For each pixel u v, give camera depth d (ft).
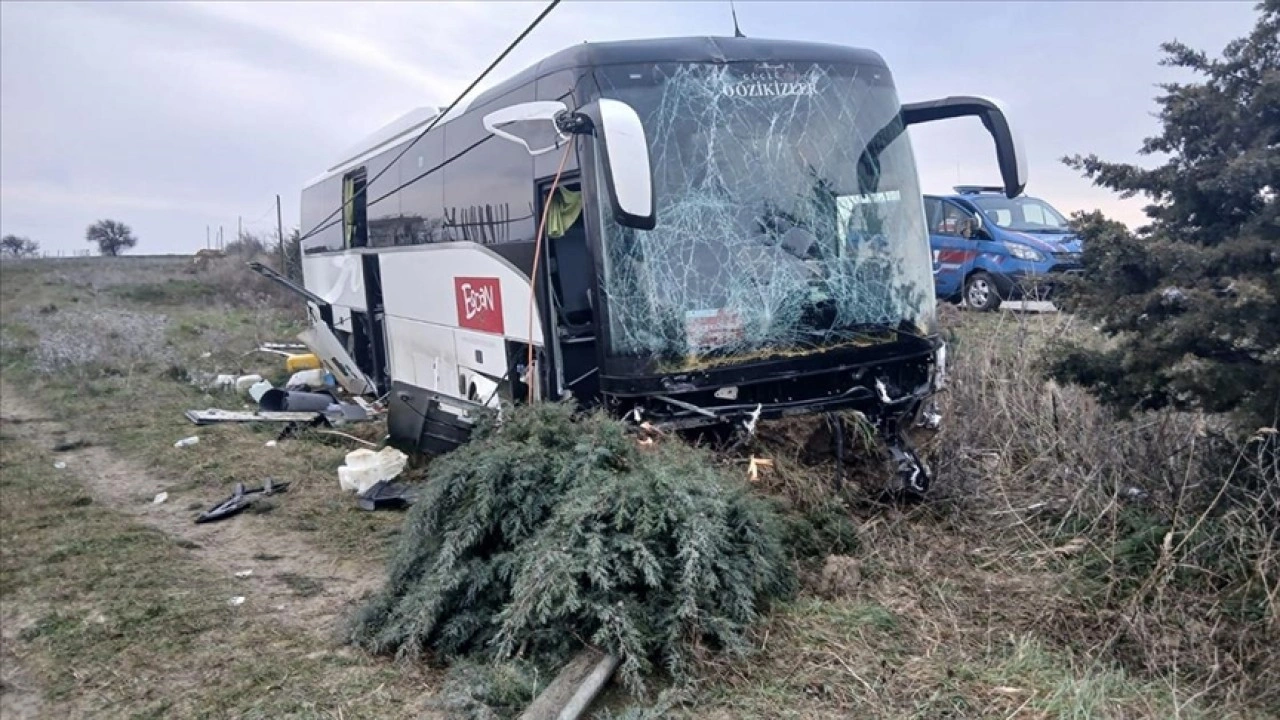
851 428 18.53
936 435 20.36
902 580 16.15
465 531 14.75
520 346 22.88
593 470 14.87
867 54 20.03
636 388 17.15
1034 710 11.97
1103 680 12.69
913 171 19.80
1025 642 13.84
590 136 17.70
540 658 13.42
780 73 18.79
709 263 17.54
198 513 24.29
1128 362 15.81
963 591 15.81
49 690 14.47
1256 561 14.33
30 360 54.90
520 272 21.90
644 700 12.44
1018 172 19.07
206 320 73.36
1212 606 14.28
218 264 111.14
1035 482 19.75
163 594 18.15
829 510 17.38
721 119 18.11
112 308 88.17
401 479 25.77
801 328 17.97
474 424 18.90
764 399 18.03
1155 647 13.53
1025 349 23.53
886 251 18.99
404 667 14.24
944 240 41.91
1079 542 16.72
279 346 58.90
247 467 28.27
